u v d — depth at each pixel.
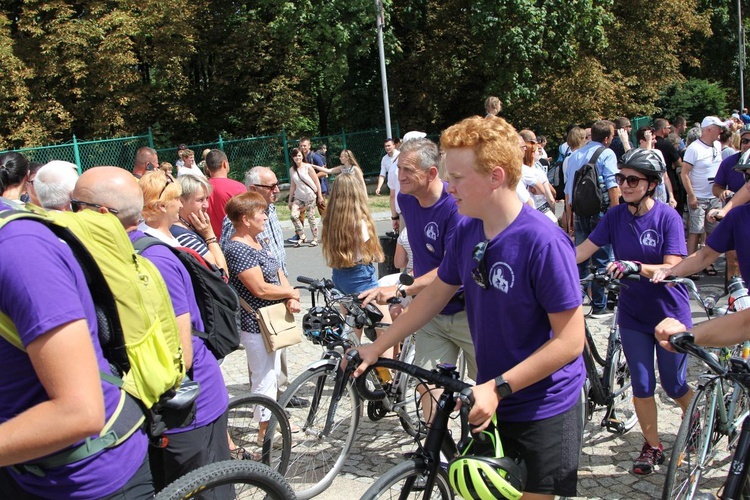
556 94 23.47
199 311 3.11
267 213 5.38
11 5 20.45
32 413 1.71
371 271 4.70
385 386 4.25
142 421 2.15
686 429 3.09
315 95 26.81
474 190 2.30
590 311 6.49
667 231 3.86
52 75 19.44
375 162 20.89
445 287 2.67
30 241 1.76
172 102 22.97
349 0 20.36
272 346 4.21
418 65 23.28
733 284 3.78
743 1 36.28
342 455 4.04
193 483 2.36
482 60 22.00
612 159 7.01
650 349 3.81
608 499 3.66
